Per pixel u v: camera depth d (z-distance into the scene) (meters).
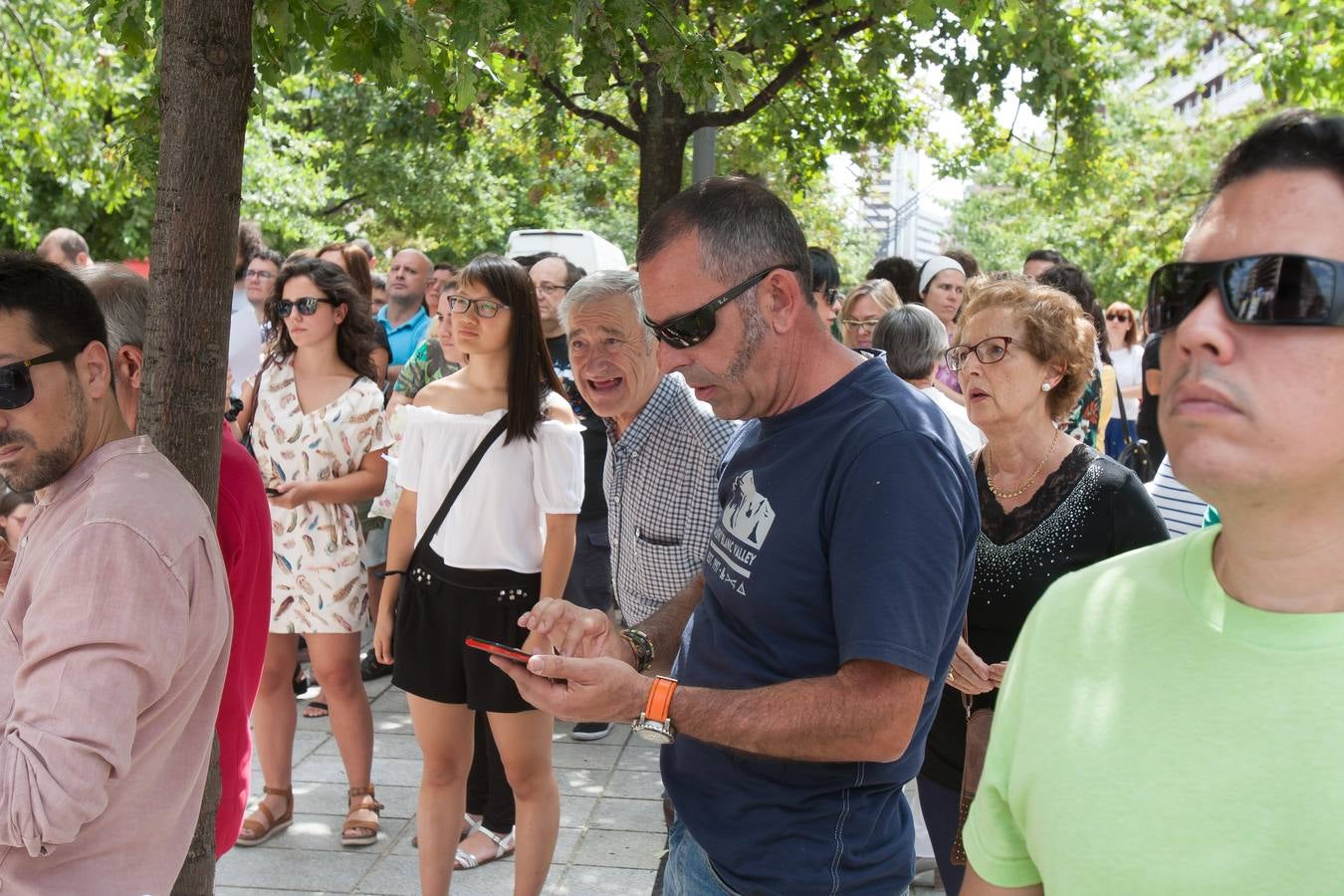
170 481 2.12
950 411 4.52
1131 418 8.30
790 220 2.13
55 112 11.80
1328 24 11.51
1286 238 1.03
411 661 3.82
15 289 2.03
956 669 2.82
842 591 1.93
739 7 6.74
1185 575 1.18
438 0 2.69
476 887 4.27
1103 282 26.02
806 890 2.07
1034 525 3.00
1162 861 1.11
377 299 9.64
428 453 3.82
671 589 3.52
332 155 22.80
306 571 4.59
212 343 2.34
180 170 2.29
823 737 1.91
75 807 1.84
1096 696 1.19
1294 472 1.05
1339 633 1.08
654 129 7.29
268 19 2.84
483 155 21.98
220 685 2.24
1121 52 11.88
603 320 3.37
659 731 2.01
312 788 5.14
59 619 1.92
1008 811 1.31
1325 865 1.05
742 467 2.21
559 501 3.74
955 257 8.12
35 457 2.06
